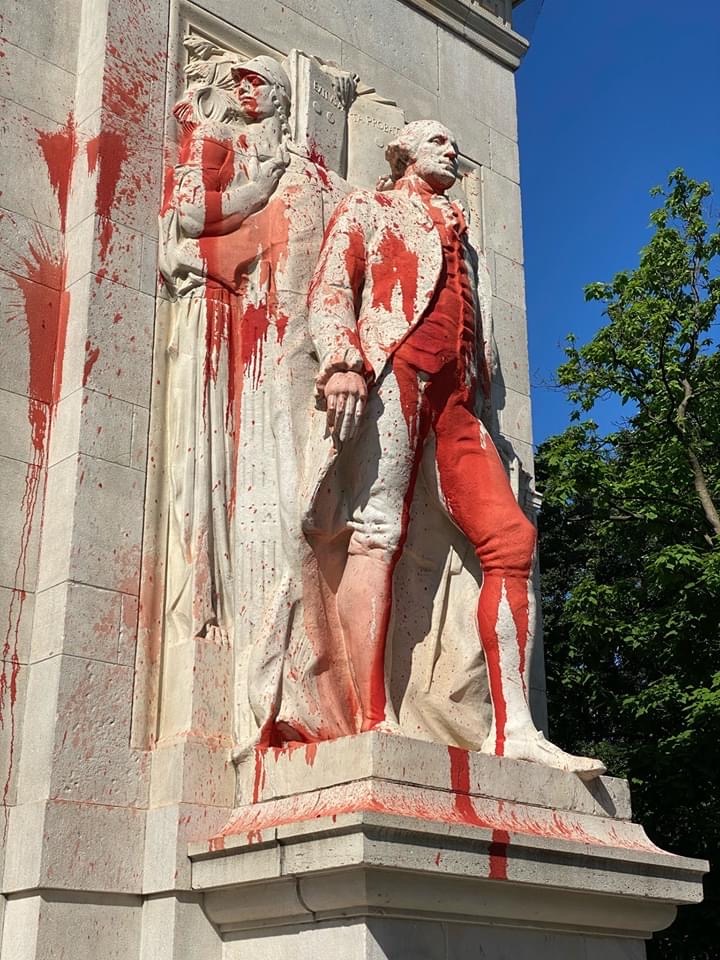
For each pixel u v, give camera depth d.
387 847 4.55
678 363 14.78
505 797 5.35
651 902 5.65
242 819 5.30
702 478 14.59
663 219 15.45
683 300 15.27
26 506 5.83
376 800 4.78
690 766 14.05
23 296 6.13
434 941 4.84
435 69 8.59
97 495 5.79
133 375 6.13
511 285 8.49
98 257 6.17
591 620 15.19
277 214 6.57
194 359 6.25
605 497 15.29
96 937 5.11
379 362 5.99
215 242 6.48
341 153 7.38
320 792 5.04
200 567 5.88
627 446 16.67
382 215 6.36
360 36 8.09
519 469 7.18
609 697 16.27
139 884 5.29
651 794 14.69
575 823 5.57
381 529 5.85
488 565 6.11
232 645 5.85
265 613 5.80
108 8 6.67
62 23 6.80
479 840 4.84
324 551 5.95
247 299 6.47
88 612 5.57
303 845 4.73
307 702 5.62
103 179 6.32
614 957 5.68
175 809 5.30
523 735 5.79
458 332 6.32
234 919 5.13
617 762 17.66
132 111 6.57
